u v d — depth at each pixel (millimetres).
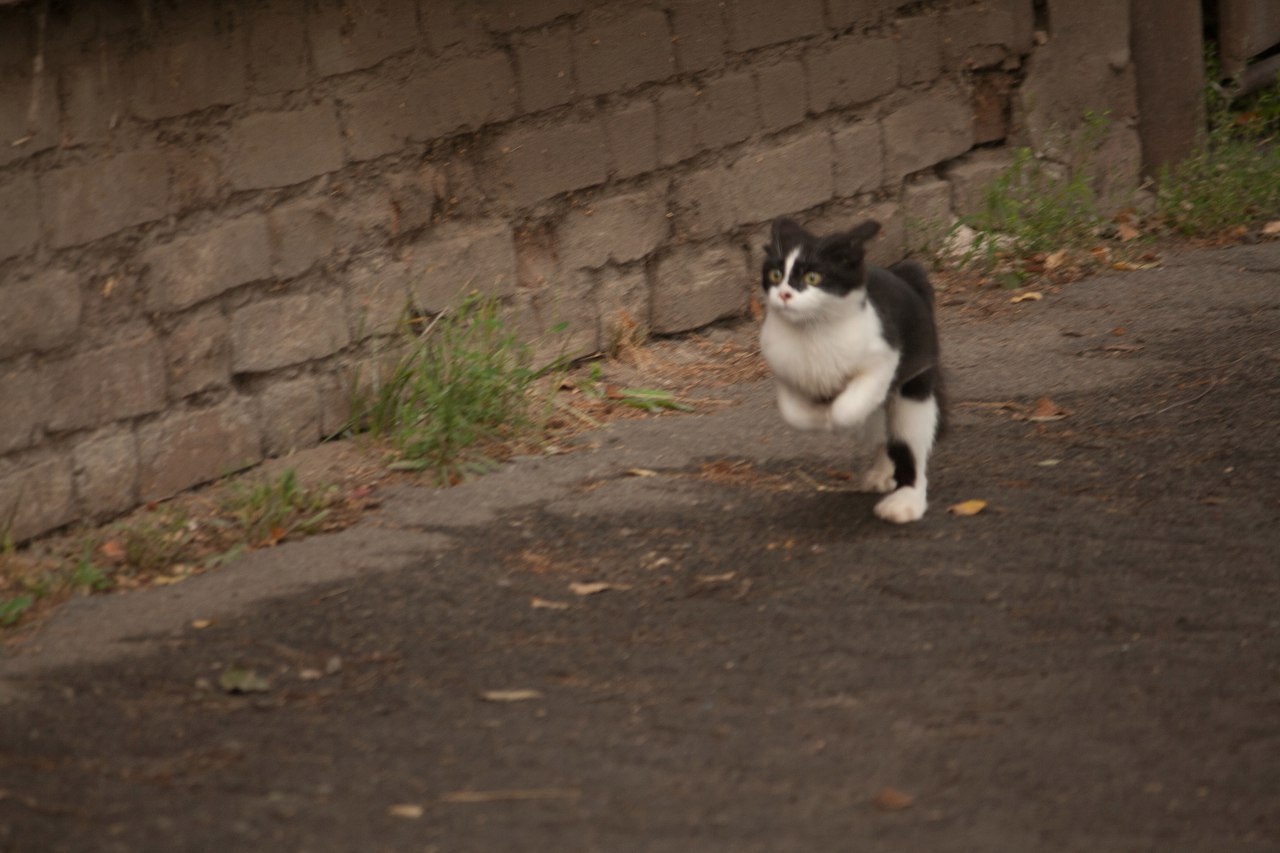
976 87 11047
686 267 9312
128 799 4215
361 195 7641
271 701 4891
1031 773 4266
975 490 6734
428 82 7828
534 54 8297
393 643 5336
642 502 6719
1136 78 11875
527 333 8469
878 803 4113
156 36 6629
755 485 6945
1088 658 5023
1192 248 11086
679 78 9055
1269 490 6562
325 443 7562
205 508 6777
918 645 5168
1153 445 7223
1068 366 8578
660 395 8273
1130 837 3922
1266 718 4551
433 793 4246
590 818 4086
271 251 7195
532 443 7586
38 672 5125
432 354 7691
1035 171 11141
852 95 10031
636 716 4723
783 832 3982
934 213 10695
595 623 5484
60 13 6250
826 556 6023
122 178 6555
